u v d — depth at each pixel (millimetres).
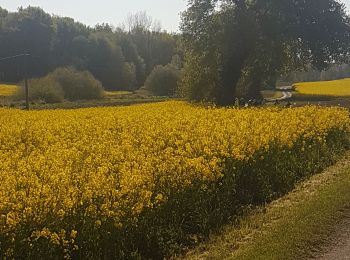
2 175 9906
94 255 7977
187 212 9930
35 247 7461
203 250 8820
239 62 41719
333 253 7922
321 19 42156
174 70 77625
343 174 13672
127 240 8555
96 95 66062
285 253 7746
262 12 41469
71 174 10258
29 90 58875
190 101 42625
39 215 7898
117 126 19875
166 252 8789
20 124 21156
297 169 14234
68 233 7855
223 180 11219
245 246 8430
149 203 8930
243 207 11180
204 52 41531
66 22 114500
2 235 7312
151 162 11406
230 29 40531
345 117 21719
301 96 59656
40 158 11914
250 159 12695
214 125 18078
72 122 21328
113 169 11070
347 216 9742
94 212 8234
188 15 42844
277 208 10852
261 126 16828
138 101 56969
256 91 44969
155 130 17266
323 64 43656
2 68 103000
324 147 16719
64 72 66688
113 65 99625
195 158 11484
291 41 41781
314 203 10453
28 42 104625
